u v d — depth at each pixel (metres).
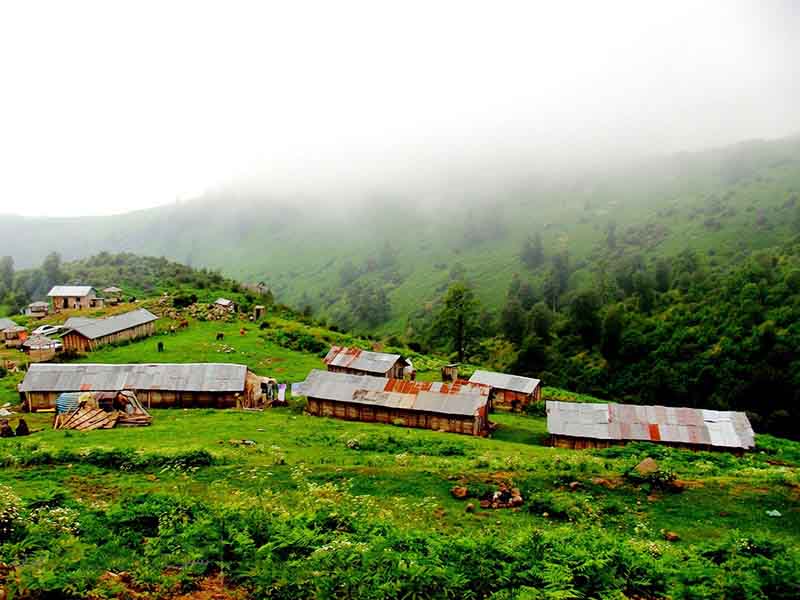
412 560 13.91
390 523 18.78
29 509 19.19
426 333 157.88
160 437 39.88
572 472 29.27
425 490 26.67
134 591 12.91
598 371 110.25
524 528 20.27
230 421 48.28
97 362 76.94
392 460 32.69
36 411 55.03
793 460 46.59
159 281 163.00
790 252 141.25
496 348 135.50
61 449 32.16
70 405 49.34
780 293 108.62
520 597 12.42
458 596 13.06
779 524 23.61
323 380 59.53
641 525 22.27
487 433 54.88
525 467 30.88
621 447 42.50
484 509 24.56
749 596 13.25
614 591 13.47
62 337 81.81
